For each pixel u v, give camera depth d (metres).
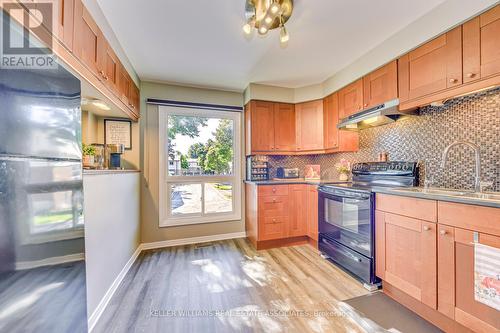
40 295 0.87
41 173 0.89
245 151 3.39
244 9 1.64
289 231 2.91
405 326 1.42
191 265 2.34
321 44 2.15
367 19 1.78
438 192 1.58
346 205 2.16
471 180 1.71
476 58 1.43
